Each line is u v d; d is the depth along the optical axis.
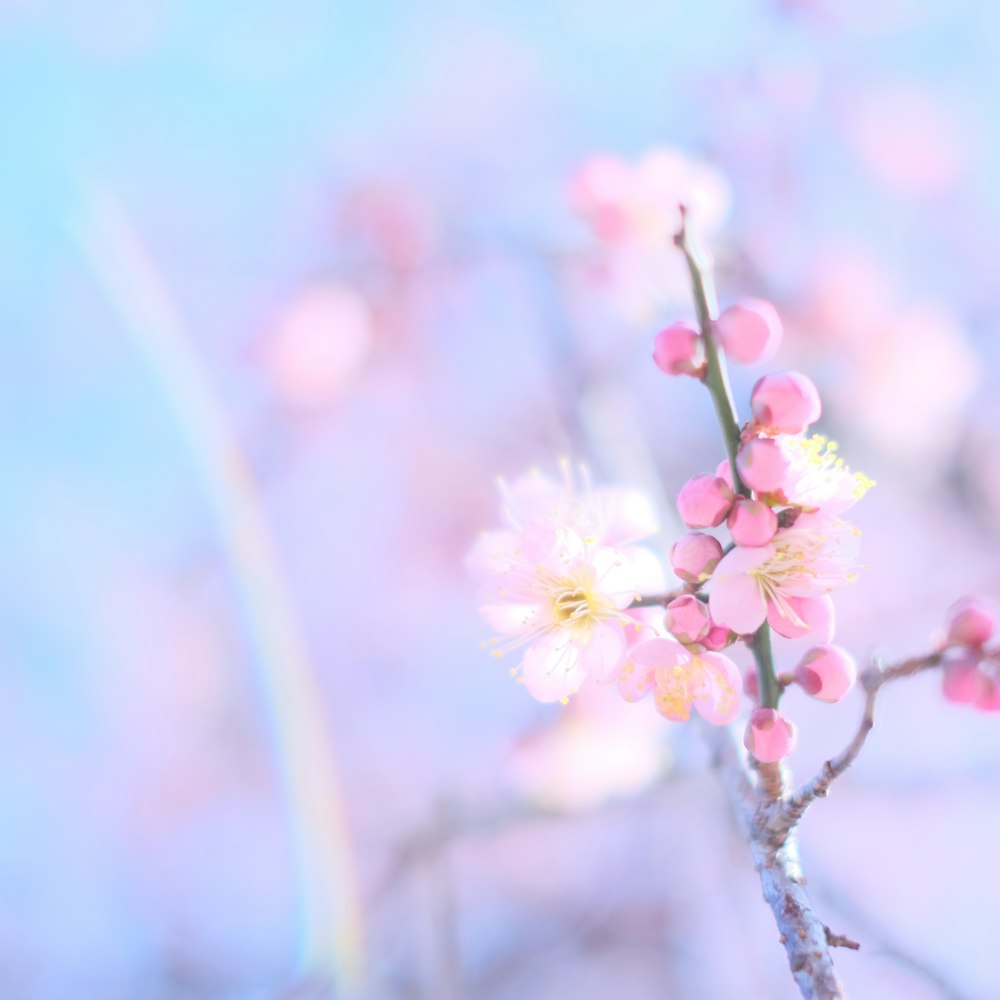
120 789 1.93
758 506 0.72
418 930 1.25
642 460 1.13
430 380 1.76
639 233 1.00
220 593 2.01
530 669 0.74
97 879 1.88
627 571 0.74
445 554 1.97
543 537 0.74
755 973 1.45
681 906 1.73
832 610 0.73
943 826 1.65
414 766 1.83
